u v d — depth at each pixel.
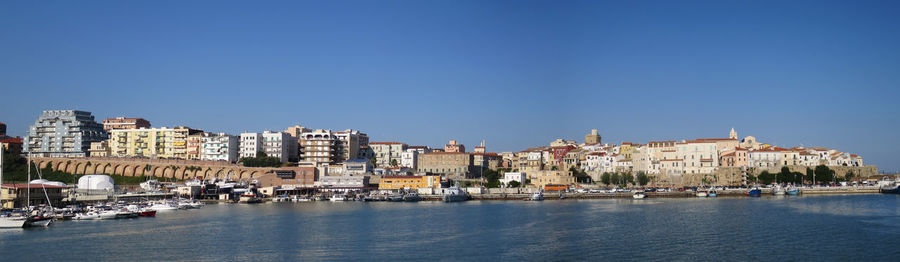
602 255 136.00
